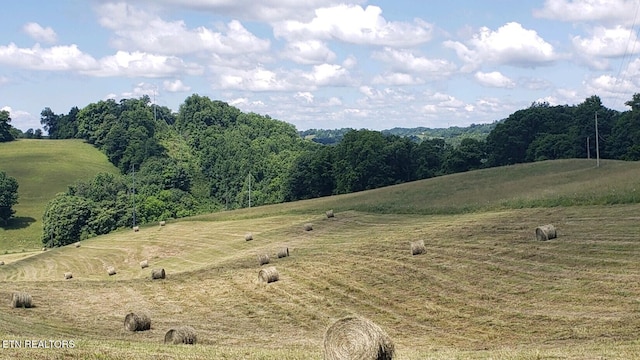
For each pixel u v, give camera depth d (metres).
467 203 50.44
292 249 43.75
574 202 39.94
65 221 96.06
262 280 31.78
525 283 24.69
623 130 93.62
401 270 29.89
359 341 13.91
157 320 26.00
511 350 16.02
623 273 23.66
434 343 19.17
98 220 97.50
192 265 47.03
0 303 29.34
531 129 104.19
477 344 18.53
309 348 18.91
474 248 31.91
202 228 67.69
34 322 24.39
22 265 62.75
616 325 18.36
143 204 104.00
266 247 47.62
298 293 29.05
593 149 95.62
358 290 27.89
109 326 24.70
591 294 21.92
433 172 104.50
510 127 104.38
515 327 19.94
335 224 52.94
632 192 38.47
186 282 35.19
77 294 32.72
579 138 95.50
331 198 76.06
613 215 34.66
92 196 107.88
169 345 18.22
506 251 30.16
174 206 107.75
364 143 104.19
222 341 21.00
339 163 105.00
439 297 24.86
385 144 106.12
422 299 25.03
